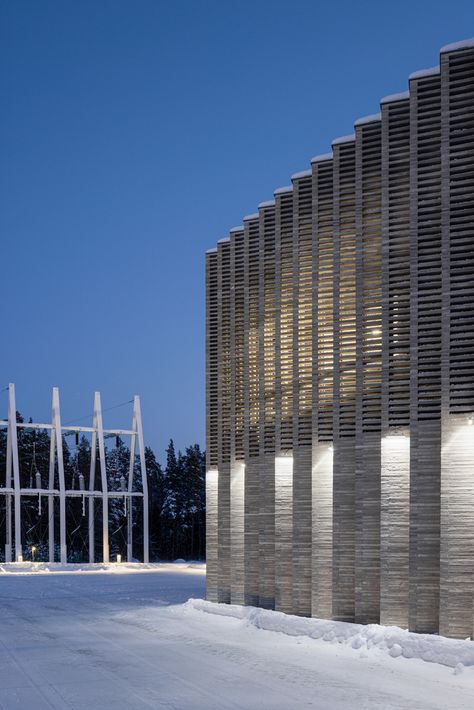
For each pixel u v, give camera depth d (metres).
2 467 79.81
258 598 22.30
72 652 15.60
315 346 19.77
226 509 24.25
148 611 22.91
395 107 17.78
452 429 15.59
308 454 20.11
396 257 17.55
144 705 10.88
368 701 10.92
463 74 16.23
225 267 24.86
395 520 16.86
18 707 10.84
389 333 17.36
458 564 15.30
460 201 16.08
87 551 80.56
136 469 92.00
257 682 12.33
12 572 46.81
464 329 15.68
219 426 24.64
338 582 18.41
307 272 20.56
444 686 11.82
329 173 19.95
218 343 24.86
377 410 17.89
